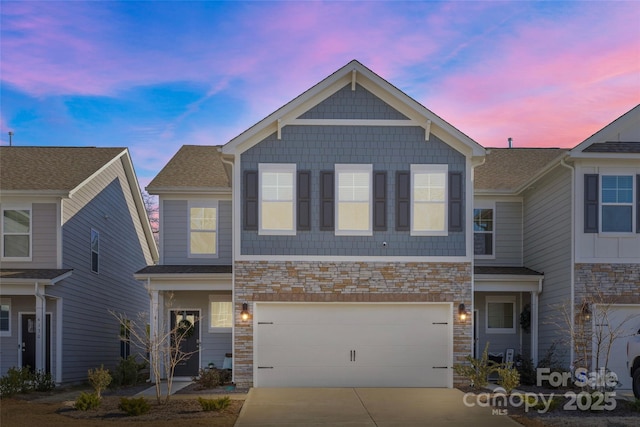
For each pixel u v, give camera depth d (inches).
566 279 751.7
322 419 524.1
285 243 695.7
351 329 698.2
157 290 795.4
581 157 727.1
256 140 704.4
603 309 724.7
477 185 900.6
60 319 815.1
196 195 876.0
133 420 521.7
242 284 692.1
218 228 877.8
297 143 704.4
